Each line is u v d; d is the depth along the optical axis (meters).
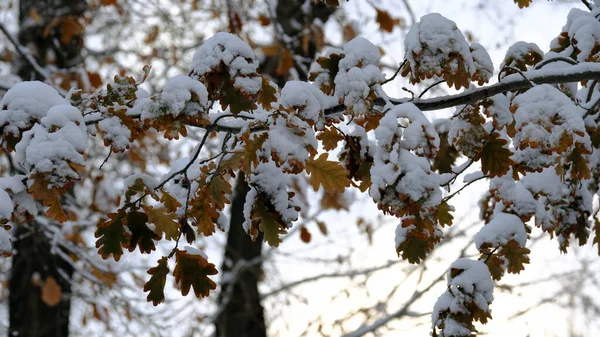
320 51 5.91
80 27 5.93
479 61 2.51
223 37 2.58
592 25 2.86
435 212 2.36
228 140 2.61
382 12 4.94
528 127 2.48
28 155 2.34
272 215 2.54
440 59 2.48
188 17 7.21
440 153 3.04
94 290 6.30
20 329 5.99
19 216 2.43
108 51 7.21
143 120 2.44
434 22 2.49
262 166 2.55
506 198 2.78
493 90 2.56
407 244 2.71
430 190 2.36
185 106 2.46
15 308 6.06
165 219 2.48
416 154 2.39
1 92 5.39
